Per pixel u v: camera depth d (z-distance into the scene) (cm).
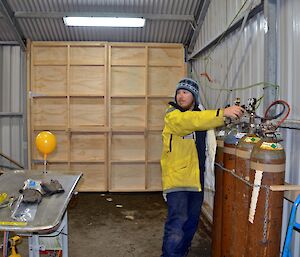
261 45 267
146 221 396
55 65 506
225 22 347
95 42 501
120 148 524
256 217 178
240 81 312
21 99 513
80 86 511
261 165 175
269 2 235
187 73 516
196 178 253
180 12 448
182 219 253
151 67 520
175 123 235
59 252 229
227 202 229
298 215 209
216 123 215
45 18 452
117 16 438
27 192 184
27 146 508
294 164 221
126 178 527
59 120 514
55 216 158
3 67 507
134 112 523
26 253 302
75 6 434
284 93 230
